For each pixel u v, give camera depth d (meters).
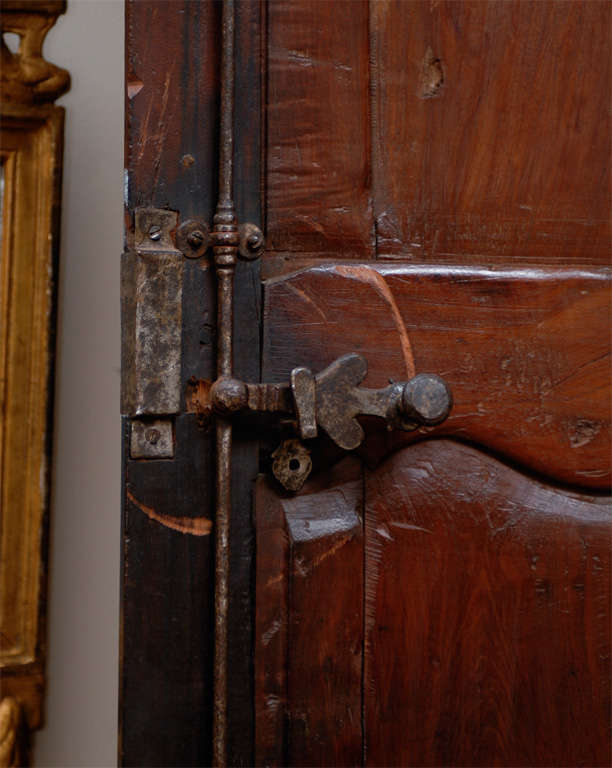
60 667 1.07
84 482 1.08
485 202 0.72
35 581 1.05
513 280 0.71
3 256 1.04
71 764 1.06
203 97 0.66
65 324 1.08
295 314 0.67
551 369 0.71
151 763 0.64
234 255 0.65
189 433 0.65
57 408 1.08
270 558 0.66
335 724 0.67
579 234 0.74
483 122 0.72
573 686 0.70
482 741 0.69
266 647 0.66
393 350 0.68
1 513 1.04
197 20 0.66
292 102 0.68
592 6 0.74
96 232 1.08
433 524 0.69
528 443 0.70
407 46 0.71
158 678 0.64
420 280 0.69
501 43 0.72
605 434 0.72
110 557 1.09
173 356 0.65
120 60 1.09
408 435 0.69
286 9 0.68
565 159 0.74
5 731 0.97
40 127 1.05
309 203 0.69
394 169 0.70
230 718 0.66
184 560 0.65
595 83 0.74
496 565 0.70
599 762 0.71
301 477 0.66
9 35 1.05
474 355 0.70
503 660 0.70
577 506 0.72
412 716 0.68
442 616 0.69
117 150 1.09
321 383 0.63
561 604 0.71
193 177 0.66
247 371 0.66
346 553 0.67
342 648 0.67
